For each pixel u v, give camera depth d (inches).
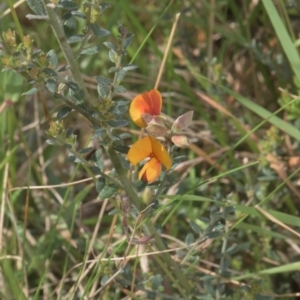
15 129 23.2
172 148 16.3
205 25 23.0
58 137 16.3
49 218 21.7
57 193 21.9
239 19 23.1
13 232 21.1
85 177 23.9
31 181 22.9
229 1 23.1
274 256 20.0
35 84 15.9
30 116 24.8
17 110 24.3
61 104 23.1
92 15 15.8
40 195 22.9
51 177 23.1
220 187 21.9
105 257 20.1
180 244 20.4
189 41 24.1
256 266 20.1
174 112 24.0
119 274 18.3
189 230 21.2
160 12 23.9
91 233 22.0
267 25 23.5
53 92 16.0
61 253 21.6
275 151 20.1
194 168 22.7
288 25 21.5
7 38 15.6
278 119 19.8
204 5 23.3
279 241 21.1
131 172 17.0
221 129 22.3
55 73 15.8
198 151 21.3
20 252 20.6
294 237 20.4
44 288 20.7
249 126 22.2
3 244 20.7
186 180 21.9
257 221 20.2
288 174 21.2
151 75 24.5
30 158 19.5
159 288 19.4
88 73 23.9
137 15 26.6
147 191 18.2
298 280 20.0
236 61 24.4
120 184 16.9
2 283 20.2
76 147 24.3
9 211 21.4
